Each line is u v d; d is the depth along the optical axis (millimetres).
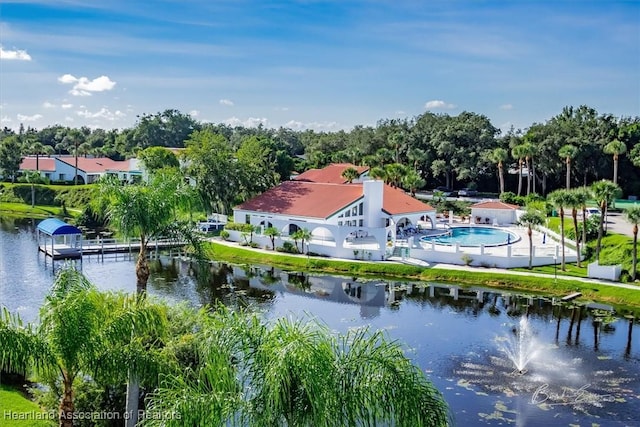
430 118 128500
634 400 28156
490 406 27328
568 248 61125
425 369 31719
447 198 98500
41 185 113062
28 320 37750
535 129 106375
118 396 21938
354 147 128375
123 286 48125
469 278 52000
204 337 16250
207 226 72688
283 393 13531
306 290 49031
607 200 52844
